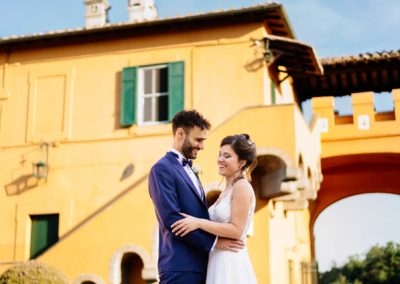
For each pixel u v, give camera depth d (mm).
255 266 11203
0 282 9820
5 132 14781
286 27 13719
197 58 13758
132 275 11352
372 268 50219
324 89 18391
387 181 18312
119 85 14258
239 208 4254
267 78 13500
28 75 14938
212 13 13266
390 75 16984
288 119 10781
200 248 4062
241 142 4453
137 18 15742
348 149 15656
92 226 10906
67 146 14273
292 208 13055
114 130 14047
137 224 10734
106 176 13844
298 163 10852
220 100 13391
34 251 14062
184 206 4164
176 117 4398
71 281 10711
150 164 13594
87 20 16250
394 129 15430
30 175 14383
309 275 16266
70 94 14531
